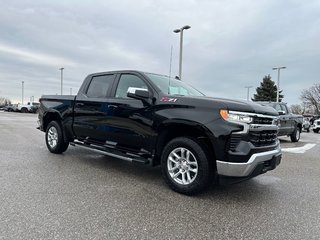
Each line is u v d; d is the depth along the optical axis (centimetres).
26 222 327
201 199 429
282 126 1172
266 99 6319
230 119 408
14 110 5750
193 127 434
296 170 655
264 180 553
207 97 457
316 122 2691
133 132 514
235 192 468
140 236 307
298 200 441
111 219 345
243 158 400
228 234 320
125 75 566
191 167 441
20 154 708
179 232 320
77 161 648
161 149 491
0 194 411
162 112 470
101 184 482
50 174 529
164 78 565
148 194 441
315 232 330
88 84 640
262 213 384
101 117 573
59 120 720
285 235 321
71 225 324
